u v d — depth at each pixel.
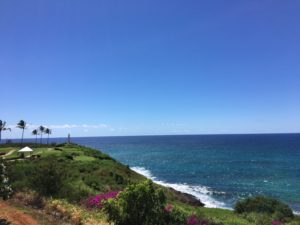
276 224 25.95
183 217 17.94
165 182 65.56
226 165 96.75
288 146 187.75
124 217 15.73
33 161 45.97
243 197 49.53
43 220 15.16
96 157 61.75
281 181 65.62
